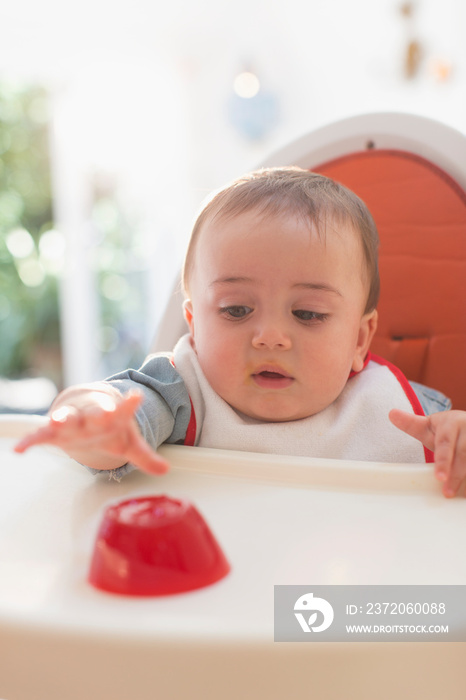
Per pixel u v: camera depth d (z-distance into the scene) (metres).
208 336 0.67
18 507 0.51
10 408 2.95
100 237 3.24
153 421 0.62
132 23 2.91
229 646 0.33
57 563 0.42
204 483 0.56
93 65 3.07
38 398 3.12
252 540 0.45
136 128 3.15
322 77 2.72
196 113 3.08
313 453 0.68
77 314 3.22
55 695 0.34
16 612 0.35
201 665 0.33
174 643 0.33
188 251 0.73
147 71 3.09
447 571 0.40
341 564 0.41
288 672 0.33
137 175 3.19
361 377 0.75
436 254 0.89
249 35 2.91
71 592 0.38
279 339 0.64
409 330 0.91
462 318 0.88
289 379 0.66
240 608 0.36
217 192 0.73
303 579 0.39
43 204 3.33
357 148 0.94
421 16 2.26
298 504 0.51
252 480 0.56
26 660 0.35
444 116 2.16
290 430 0.68
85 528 0.47
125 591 0.37
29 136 3.26
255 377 0.67
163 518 0.38
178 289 0.92
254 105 2.81
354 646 0.34
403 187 0.91
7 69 3.03
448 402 0.83
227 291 0.65
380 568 0.41
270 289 0.65
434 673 0.35
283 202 0.67
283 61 2.83
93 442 0.38
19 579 0.39
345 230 0.69
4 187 3.28
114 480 0.57
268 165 0.95
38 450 0.65
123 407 0.38
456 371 0.89
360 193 0.93
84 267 3.23
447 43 2.17
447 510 0.50
